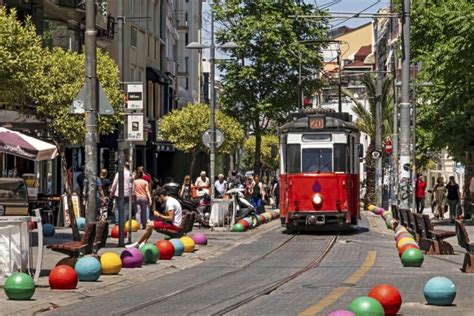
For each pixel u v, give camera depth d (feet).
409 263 85.15
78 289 67.31
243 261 94.48
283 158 137.39
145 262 88.17
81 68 140.36
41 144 103.24
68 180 139.23
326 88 281.74
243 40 236.63
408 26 138.21
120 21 149.79
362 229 150.00
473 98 163.22
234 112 244.83
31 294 61.05
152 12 260.01
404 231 116.37
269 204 268.41
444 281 58.54
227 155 301.84
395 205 157.89
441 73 148.66
